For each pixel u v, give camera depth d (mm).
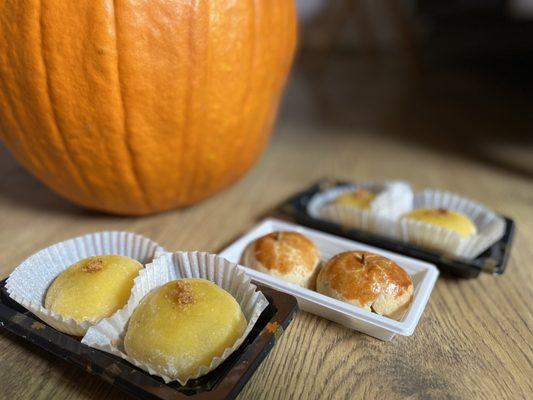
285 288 234
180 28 261
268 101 336
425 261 286
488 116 675
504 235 305
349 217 317
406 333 206
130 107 270
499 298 265
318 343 224
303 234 293
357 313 217
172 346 178
